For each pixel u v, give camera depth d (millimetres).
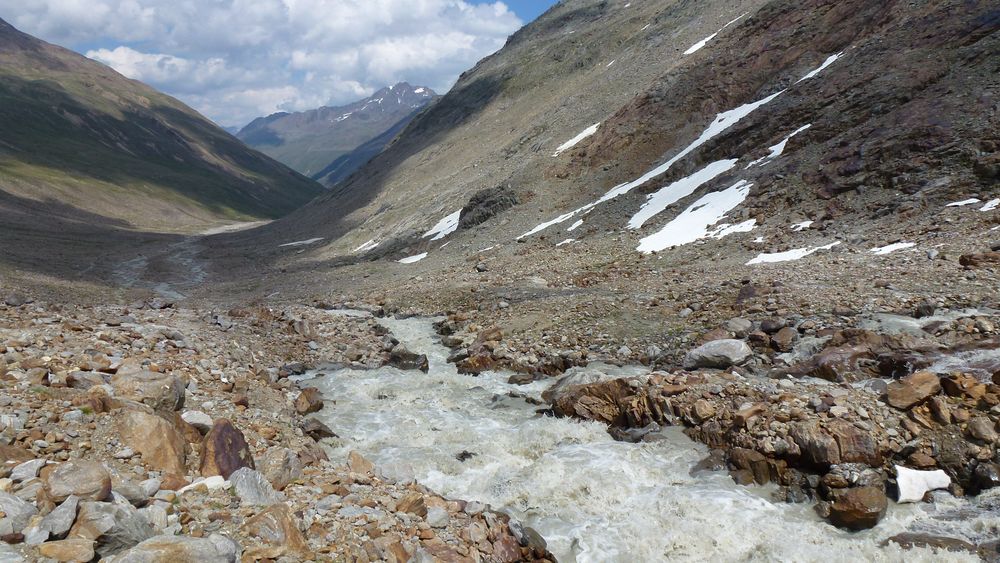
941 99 32688
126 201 160875
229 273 73438
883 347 15281
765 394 13672
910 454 11242
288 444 12148
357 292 42375
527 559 9258
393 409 16734
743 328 18312
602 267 34125
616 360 18750
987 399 11672
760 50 55812
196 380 14352
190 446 9914
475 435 14695
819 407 12484
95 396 9984
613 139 58531
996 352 13594
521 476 12398
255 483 8500
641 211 44188
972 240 22562
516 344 21328
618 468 12453
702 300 22016
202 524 7219
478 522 9414
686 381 14930
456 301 31047
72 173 166375
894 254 23562
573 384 16688
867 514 10023
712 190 40625
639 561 9688
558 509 11211
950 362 13602
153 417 9453
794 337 17016
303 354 21984
